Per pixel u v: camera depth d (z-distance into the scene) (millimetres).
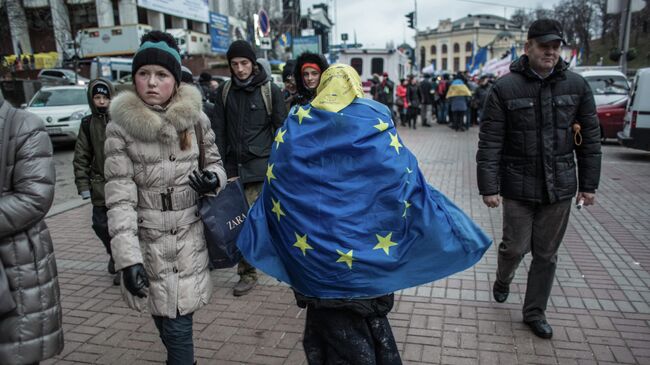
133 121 2334
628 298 3977
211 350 3357
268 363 3193
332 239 2029
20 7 24422
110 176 2402
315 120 2137
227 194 2586
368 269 2053
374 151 2053
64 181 9703
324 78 2248
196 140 2580
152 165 2430
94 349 3428
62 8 32594
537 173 3248
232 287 4418
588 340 3354
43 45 35156
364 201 2047
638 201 7125
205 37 44031
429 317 3744
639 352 3197
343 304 2123
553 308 3826
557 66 3160
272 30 48594
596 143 3229
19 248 2096
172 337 2525
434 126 19641
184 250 2500
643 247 5184
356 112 2117
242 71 4242
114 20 38844
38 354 2137
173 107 2420
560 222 3324
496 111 3285
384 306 2248
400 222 2100
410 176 2135
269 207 2258
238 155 4309
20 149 2088
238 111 4293
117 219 2316
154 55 2398
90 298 4270
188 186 2512
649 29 25188
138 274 2254
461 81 17406
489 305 3916
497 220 6348
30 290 2119
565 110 3186
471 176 9203
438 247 2170
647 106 9891
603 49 59750
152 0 38469
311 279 2098
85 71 28438
